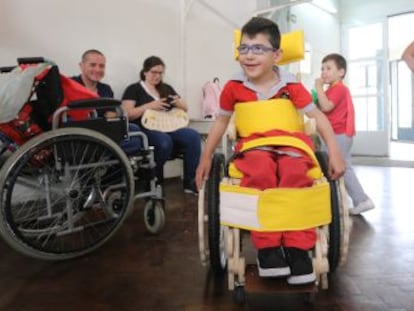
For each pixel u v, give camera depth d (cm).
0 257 171
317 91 237
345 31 559
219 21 399
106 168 178
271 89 133
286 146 122
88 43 290
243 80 135
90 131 162
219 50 402
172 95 291
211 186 133
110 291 137
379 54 523
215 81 386
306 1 389
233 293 133
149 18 332
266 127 130
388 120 517
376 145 528
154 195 197
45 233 163
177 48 358
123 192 181
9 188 143
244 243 147
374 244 178
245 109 133
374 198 273
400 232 196
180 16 359
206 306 125
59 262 164
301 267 112
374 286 136
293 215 111
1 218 142
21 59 173
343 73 242
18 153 145
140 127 264
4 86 157
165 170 356
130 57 319
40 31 261
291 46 157
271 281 121
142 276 149
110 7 302
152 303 128
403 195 281
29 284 143
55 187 164
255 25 126
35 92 174
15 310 124
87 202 172
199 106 383
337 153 126
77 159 163
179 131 282
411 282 138
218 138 141
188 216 232
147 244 185
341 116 231
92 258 168
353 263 156
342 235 127
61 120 167
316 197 114
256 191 113
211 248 133
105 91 271
